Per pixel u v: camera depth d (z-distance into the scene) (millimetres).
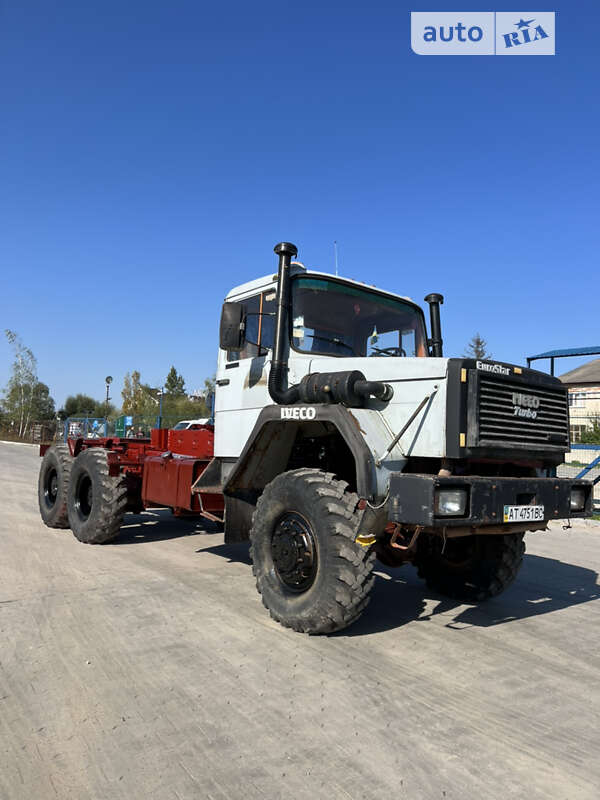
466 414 3705
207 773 2250
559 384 4367
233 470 4746
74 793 2107
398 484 3551
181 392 58812
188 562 5949
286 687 3055
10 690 2939
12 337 45844
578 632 4223
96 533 6648
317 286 4965
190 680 3105
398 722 2721
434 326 5785
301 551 3885
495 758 2434
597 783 2271
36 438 43312
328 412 4008
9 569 5398
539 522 3945
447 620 4414
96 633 3781
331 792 2145
